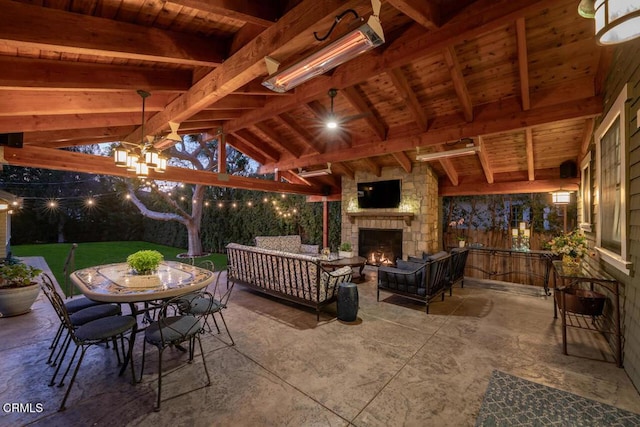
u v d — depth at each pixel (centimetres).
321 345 307
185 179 553
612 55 295
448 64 342
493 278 643
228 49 251
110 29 201
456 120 446
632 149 247
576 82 353
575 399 220
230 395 222
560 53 328
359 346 305
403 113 487
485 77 378
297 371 256
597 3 121
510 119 396
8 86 213
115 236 1532
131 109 318
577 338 327
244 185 652
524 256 609
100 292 236
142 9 199
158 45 221
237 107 406
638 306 235
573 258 409
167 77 289
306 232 941
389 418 199
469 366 266
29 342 311
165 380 243
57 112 277
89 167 448
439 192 714
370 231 755
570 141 488
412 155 646
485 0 235
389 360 276
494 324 369
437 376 250
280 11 206
